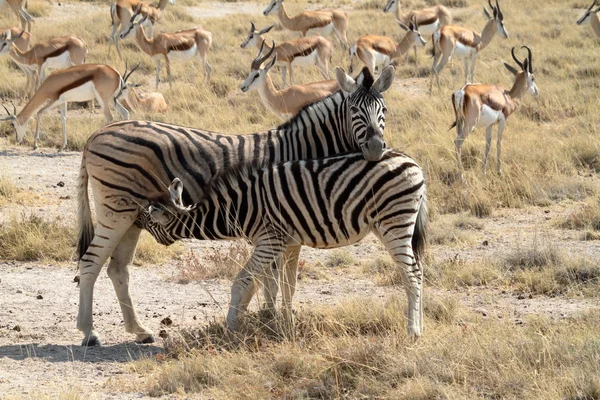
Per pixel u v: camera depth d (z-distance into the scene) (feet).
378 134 31.60
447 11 122.83
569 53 107.34
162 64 107.55
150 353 32.58
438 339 30.78
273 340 31.96
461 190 57.57
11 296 40.24
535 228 50.01
